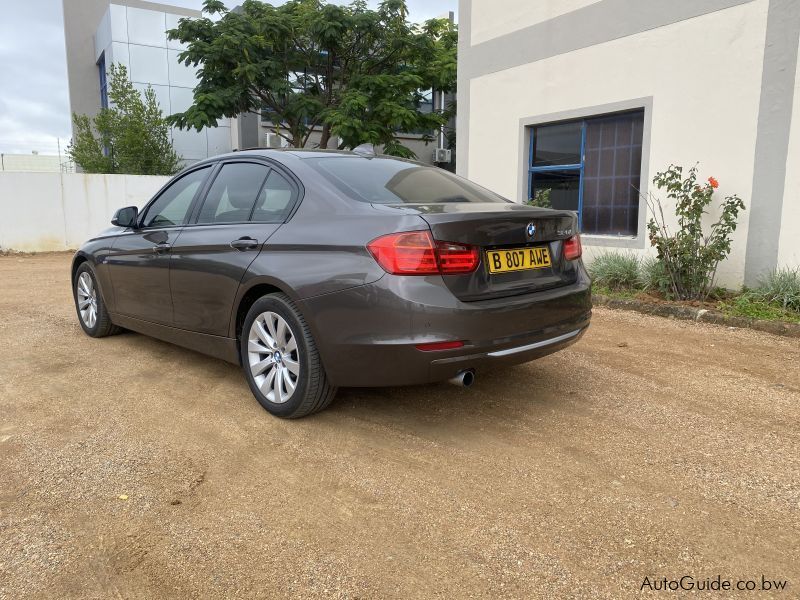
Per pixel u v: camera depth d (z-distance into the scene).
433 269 2.85
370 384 3.05
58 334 5.59
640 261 7.56
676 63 7.25
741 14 6.59
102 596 1.99
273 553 2.22
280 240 3.34
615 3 7.84
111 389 4.02
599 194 8.52
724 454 3.01
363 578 2.07
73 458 2.99
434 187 3.74
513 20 9.26
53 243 14.82
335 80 16.56
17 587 2.03
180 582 2.06
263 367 3.50
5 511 2.50
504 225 3.09
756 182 6.61
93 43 25.83
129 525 2.40
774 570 2.10
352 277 2.96
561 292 3.37
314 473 2.82
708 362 4.62
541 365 4.54
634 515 2.45
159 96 21.94
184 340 4.19
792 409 3.63
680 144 7.31
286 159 3.72
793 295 5.90
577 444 3.12
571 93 8.55
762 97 6.48
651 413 3.56
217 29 14.81
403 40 15.50
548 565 2.13
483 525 2.38
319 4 15.48
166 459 2.98
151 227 4.54
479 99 10.01
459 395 3.86
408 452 3.04
